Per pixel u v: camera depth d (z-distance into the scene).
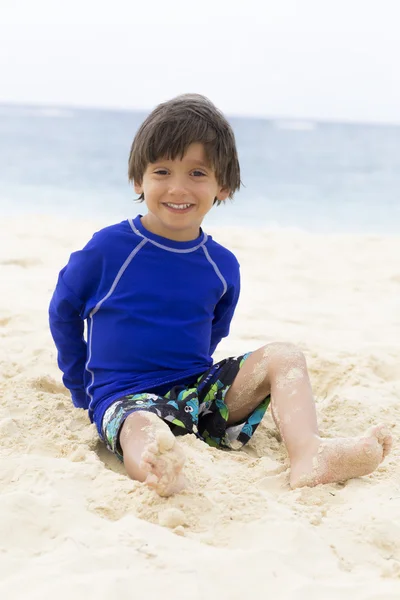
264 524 2.08
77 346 2.97
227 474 2.43
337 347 4.43
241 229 9.46
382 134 65.00
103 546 1.88
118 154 27.27
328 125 91.75
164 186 2.71
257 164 26.36
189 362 2.83
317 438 2.48
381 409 3.32
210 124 2.74
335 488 2.41
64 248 7.35
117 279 2.79
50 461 2.42
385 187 19.25
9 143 31.56
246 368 2.74
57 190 15.91
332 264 7.48
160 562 1.82
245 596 1.72
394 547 2.04
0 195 14.72
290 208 14.48
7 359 3.66
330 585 1.80
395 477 2.53
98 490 2.25
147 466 2.16
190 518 2.11
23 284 5.56
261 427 3.09
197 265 2.86
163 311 2.80
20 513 2.02
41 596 1.65
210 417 2.79
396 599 1.75
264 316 5.32
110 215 12.60
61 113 89.38
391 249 8.43
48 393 3.24
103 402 2.72
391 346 4.52
